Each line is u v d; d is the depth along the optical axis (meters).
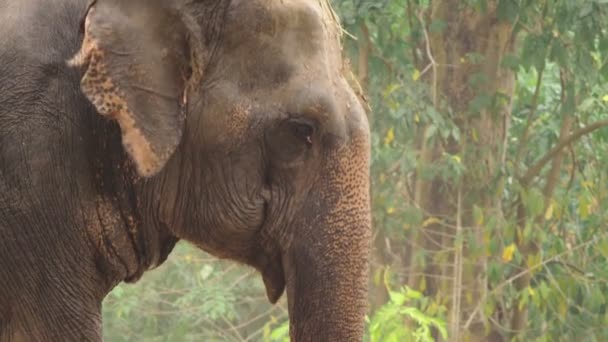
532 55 18.19
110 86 8.38
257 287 20.33
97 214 8.90
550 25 18.20
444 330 14.33
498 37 19.00
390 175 18.64
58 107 8.70
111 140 8.86
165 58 8.52
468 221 18.59
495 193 18.61
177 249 20.12
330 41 8.76
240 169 8.75
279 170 8.73
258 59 8.62
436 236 18.86
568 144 18.78
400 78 17.83
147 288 19.84
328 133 8.61
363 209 8.68
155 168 8.44
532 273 18.62
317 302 8.67
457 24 19.11
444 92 19.00
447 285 18.25
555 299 18.30
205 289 19.20
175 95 8.54
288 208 8.73
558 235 19.31
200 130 8.73
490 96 18.72
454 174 17.91
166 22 8.52
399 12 19.20
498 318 19.06
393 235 18.23
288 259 8.78
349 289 8.65
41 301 8.81
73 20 8.75
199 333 20.31
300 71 8.60
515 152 20.38
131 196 8.97
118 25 8.41
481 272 18.42
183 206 8.93
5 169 8.66
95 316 8.96
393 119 17.56
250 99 8.65
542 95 20.69
